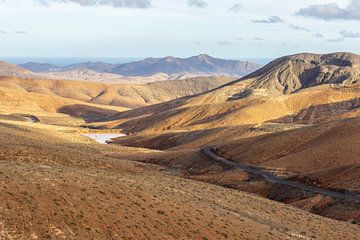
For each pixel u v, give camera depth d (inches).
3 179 1467.8
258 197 2829.7
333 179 3282.5
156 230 1482.5
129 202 1614.2
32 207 1352.1
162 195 1867.6
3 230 1210.0
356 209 2731.3
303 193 3164.4
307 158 4033.0
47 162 2516.0
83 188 1589.6
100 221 1413.6
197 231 1576.0
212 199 2281.0
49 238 1247.5
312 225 2253.9
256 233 1747.0
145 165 4131.4
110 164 2972.4
